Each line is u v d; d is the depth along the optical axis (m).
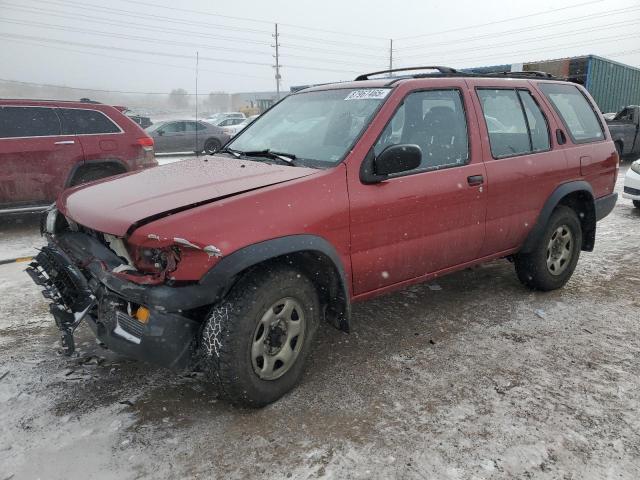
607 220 7.48
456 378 3.14
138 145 7.57
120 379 3.10
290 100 4.13
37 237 6.77
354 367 3.27
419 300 4.38
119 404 2.85
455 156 3.60
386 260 3.25
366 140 3.13
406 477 2.31
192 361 2.63
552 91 4.55
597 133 4.86
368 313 4.11
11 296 4.43
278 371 2.85
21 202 6.88
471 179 3.60
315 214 2.82
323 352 3.47
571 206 4.74
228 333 2.56
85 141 7.16
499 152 3.88
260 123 4.10
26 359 3.32
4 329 3.76
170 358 2.51
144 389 3.00
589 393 2.98
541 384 3.07
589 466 2.39
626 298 4.44
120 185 3.13
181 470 2.36
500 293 4.55
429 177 3.38
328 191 2.91
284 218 2.70
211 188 2.80
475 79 3.91
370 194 3.07
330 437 2.59
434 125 3.54
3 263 5.47
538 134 4.23
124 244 2.55
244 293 2.61
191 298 2.44
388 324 3.90
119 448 2.49
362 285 3.22
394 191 3.18
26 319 3.95
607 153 4.80
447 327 3.85
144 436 2.58
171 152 17.89
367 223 3.07
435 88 3.57
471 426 2.67
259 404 2.79
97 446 2.51
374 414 2.78
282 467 2.38
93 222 2.69
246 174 3.03
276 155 3.40
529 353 3.46
